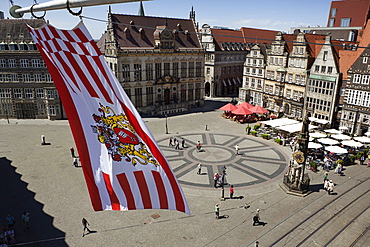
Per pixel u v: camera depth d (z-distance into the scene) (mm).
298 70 69562
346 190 38469
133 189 10250
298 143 36844
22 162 46312
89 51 11359
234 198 36438
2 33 69375
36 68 69500
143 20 76875
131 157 10625
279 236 28844
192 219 31781
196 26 86062
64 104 10016
